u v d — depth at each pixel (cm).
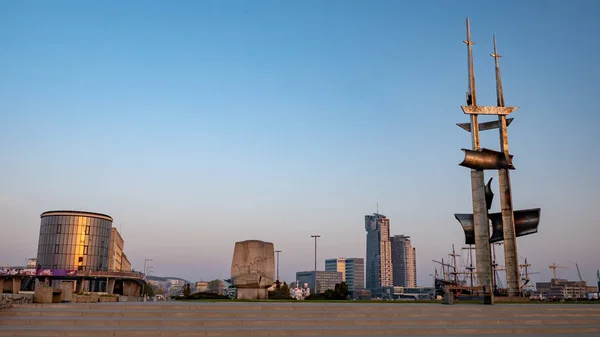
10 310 2245
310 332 2072
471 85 3719
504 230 3616
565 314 2580
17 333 1898
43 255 11650
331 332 2083
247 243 4028
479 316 2488
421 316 2480
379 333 2123
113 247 13638
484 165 3553
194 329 2022
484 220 3450
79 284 10306
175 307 2381
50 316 2220
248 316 2356
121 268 16875
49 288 2872
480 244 3431
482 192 3500
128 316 2283
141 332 1959
